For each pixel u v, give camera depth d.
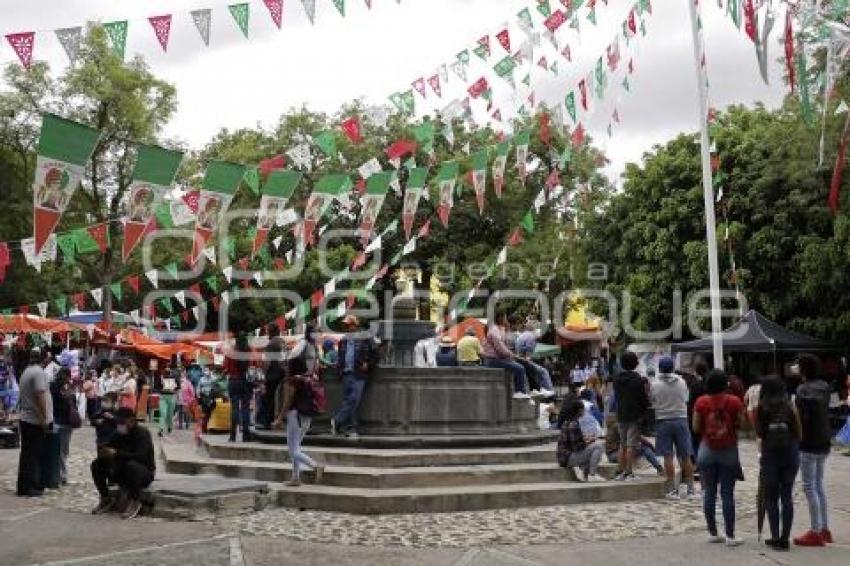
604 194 31.50
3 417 18.66
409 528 9.39
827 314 24.56
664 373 11.84
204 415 19.84
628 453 11.98
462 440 12.68
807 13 10.80
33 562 7.80
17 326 24.50
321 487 10.89
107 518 9.97
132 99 30.52
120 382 19.28
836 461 17.16
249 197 30.03
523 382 14.71
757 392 13.03
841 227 22.27
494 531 9.27
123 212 32.47
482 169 15.61
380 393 12.99
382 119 12.81
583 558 8.10
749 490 12.61
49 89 30.59
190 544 8.53
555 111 14.73
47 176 9.16
